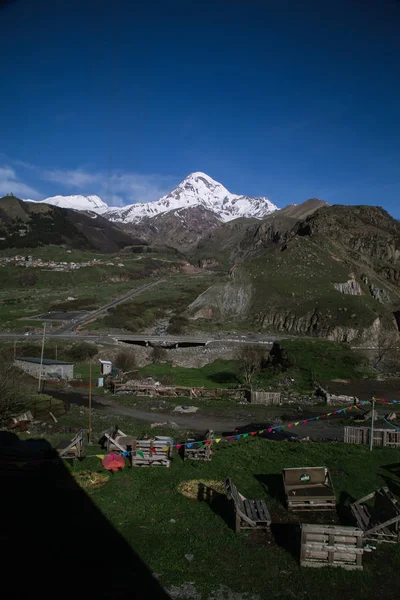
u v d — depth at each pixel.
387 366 87.00
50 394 46.69
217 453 22.86
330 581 13.02
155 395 47.72
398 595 12.59
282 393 51.31
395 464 22.09
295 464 21.44
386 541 14.97
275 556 14.08
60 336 101.94
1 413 30.52
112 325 125.56
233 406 43.34
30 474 19.20
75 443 21.28
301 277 169.62
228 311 152.88
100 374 62.94
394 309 168.88
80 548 14.02
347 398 48.75
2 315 134.88
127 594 12.05
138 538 14.78
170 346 105.44
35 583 12.24
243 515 15.37
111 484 18.48
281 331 134.38
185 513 16.55
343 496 18.19
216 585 12.62
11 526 15.06
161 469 20.20
